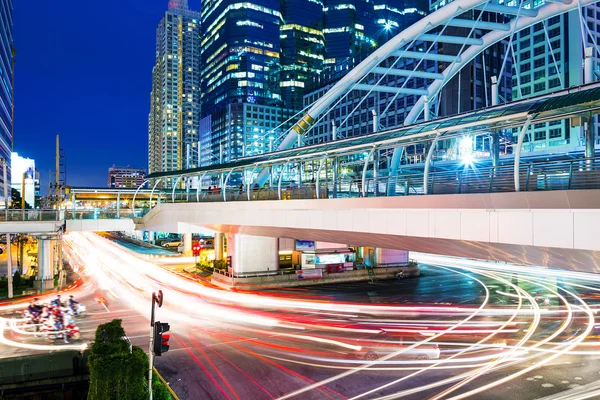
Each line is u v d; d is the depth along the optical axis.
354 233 23.64
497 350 22.39
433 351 21.34
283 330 26.73
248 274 43.75
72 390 15.18
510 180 16.69
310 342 24.22
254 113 183.75
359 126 129.00
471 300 35.81
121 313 30.97
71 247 83.88
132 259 63.53
